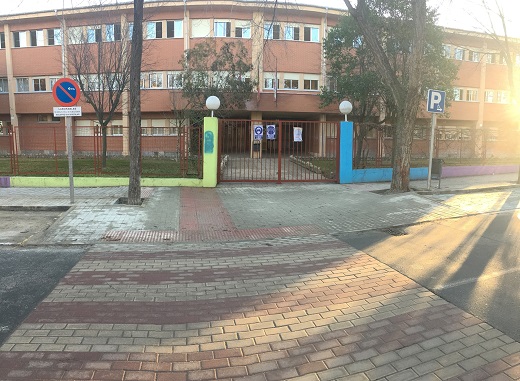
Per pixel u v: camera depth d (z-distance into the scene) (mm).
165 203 9914
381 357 3219
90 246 6605
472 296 4387
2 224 8180
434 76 17781
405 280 4930
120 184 12836
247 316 3967
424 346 3371
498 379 2922
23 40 28531
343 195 11180
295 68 26234
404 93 11383
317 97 26625
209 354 3266
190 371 3027
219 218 8656
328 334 3598
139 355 3232
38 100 28578
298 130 14891
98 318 3893
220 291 4625
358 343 3436
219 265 5609
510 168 18312
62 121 28641
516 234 7098
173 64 25953
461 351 3287
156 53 26031
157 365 3098
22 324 3738
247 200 10570
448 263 5559
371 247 6484
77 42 21719
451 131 19062
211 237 7270
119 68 17719
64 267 5449
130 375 2959
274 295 4500
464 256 5867
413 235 7211
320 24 26422
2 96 29312
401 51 16922
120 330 3652
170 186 12562
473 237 6941
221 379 2932
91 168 15375
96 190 11938
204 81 20719
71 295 4461
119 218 8328
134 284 4828
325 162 15438
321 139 16516
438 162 11969
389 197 10648
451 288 4629
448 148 19469
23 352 3248
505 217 8477
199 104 20891
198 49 21281
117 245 6684
